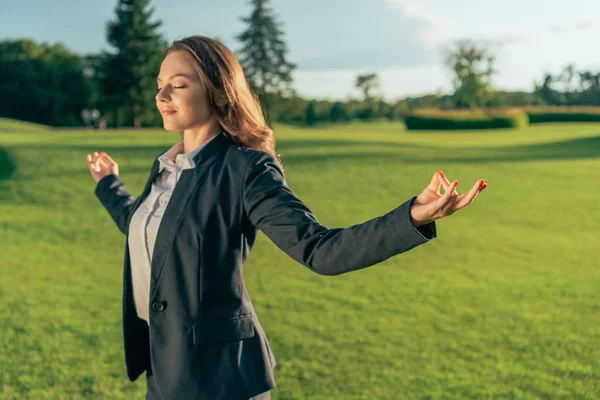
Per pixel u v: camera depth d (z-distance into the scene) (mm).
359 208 13125
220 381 1696
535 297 6422
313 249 1542
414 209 1403
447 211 1359
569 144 30094
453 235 10016
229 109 1827
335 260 1489
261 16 81188
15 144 21875
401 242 1395
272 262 8164
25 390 3971
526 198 14180
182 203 1735
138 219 1854
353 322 5516
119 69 63656
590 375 4250
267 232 1656
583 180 17406
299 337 5082
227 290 1729
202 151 1800
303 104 84562
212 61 1810
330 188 15641
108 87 64375
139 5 63594
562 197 14367
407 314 5797
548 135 38156
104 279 7254
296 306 6066
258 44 81375
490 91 77125
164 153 1904
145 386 4098
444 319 5625
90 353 4703
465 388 4027
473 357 4625
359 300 6301
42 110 74625
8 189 14266
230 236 1707
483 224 11055
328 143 27172
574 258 8469
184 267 1710
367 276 7398
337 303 6188
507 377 4223
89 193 14219
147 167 18422
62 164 18172
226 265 1719
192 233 1705
